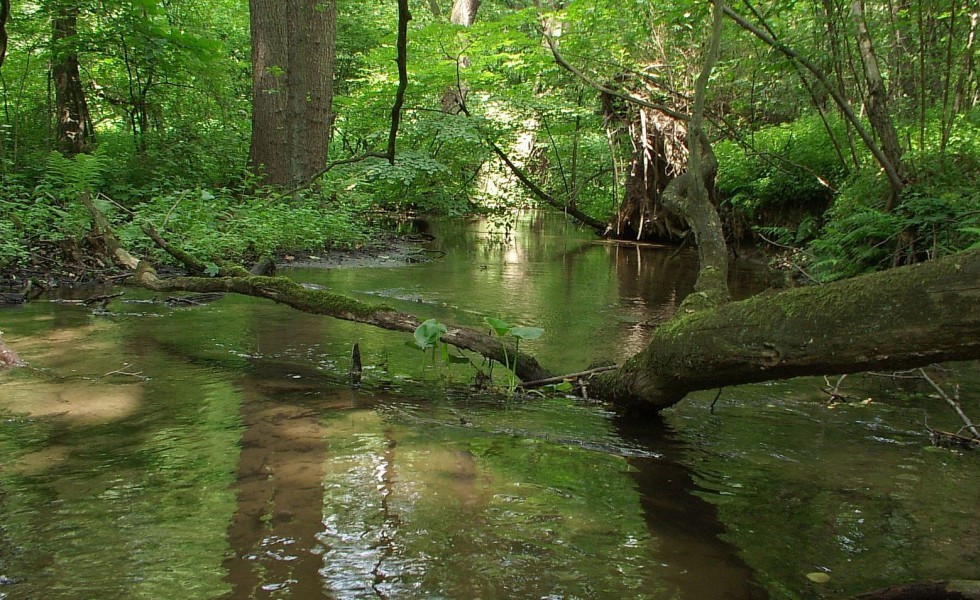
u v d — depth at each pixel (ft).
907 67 24.97
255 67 33.76
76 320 15.66
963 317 5.80
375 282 23.43
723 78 34.58
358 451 8.45
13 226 21.97
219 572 5.56
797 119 36.19
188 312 17.17
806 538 6.52
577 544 6.28
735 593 5.52
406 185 43.83
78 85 34.09
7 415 9.33
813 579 5.77
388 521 6.59
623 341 15.46
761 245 33.12
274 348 13.85
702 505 7.25
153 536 6.13
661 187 39.37
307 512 6.71
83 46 31.27
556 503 7.18
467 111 40.98
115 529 6.25
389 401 10.74
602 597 5.41
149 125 37.81
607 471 8.14
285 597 5.23
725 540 6.46
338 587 5.40
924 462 8.65
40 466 7.66
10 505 6.68
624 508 7.11
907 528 6.77
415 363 13.32
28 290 18.76
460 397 11.24
